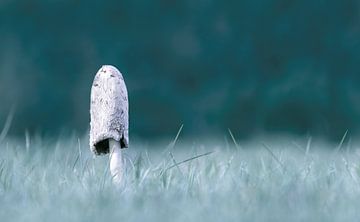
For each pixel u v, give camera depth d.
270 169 9.55
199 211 6.70
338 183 8.66
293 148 13.63
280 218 6.41
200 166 10.22
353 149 14.73
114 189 8.23
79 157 9.72
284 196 7.43
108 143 9.34
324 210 6.90
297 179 8.61
